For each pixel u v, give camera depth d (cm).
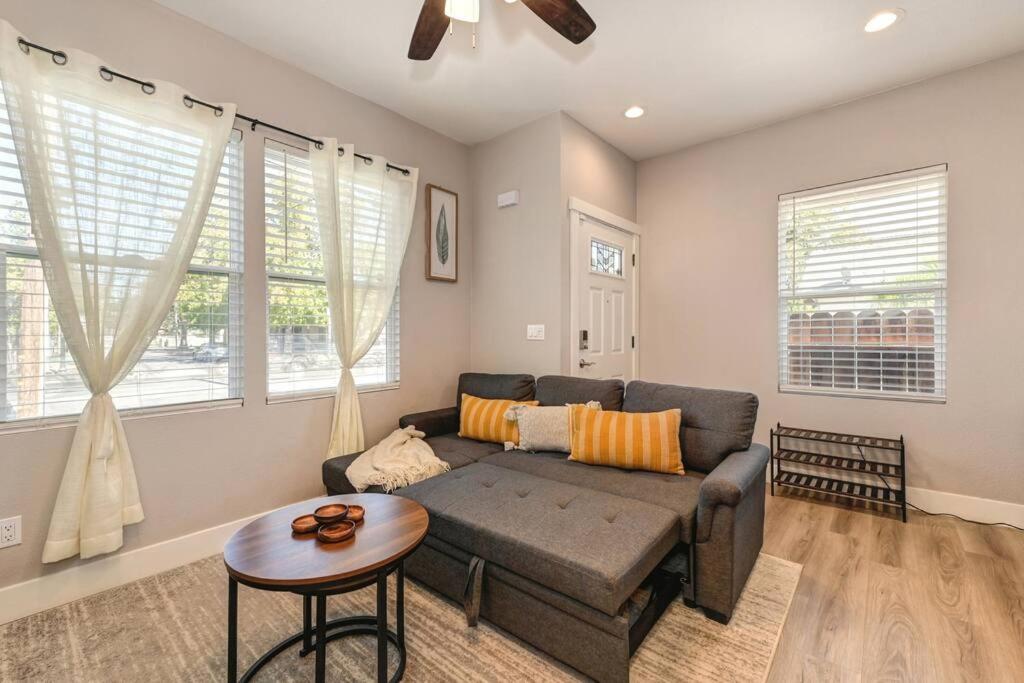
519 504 177
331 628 165
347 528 139
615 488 199
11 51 163
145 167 195
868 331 292
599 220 343
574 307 316
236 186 231
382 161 286
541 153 313
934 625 166
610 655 133
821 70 259
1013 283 247
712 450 219
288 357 252
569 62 249
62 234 175
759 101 293
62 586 180
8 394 173
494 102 291
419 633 163
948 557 215
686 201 368
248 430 234
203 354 221
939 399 268
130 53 196
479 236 354
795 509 277
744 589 189
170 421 208
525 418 260
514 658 151
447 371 342
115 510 186
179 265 204
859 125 291
